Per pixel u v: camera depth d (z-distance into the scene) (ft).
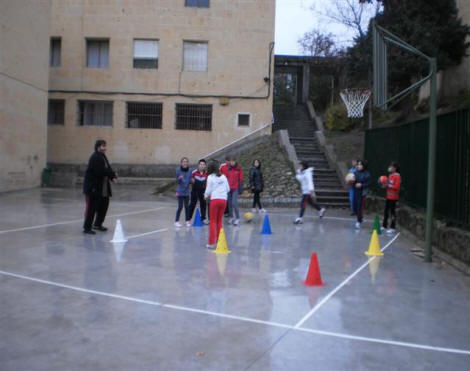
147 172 76.89
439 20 55.88
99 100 78.18
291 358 13.35
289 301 18.62
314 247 30.27
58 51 79.56
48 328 15.25
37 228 34.50
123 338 14.55
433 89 26.23
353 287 20.97
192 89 77.51
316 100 109.40
